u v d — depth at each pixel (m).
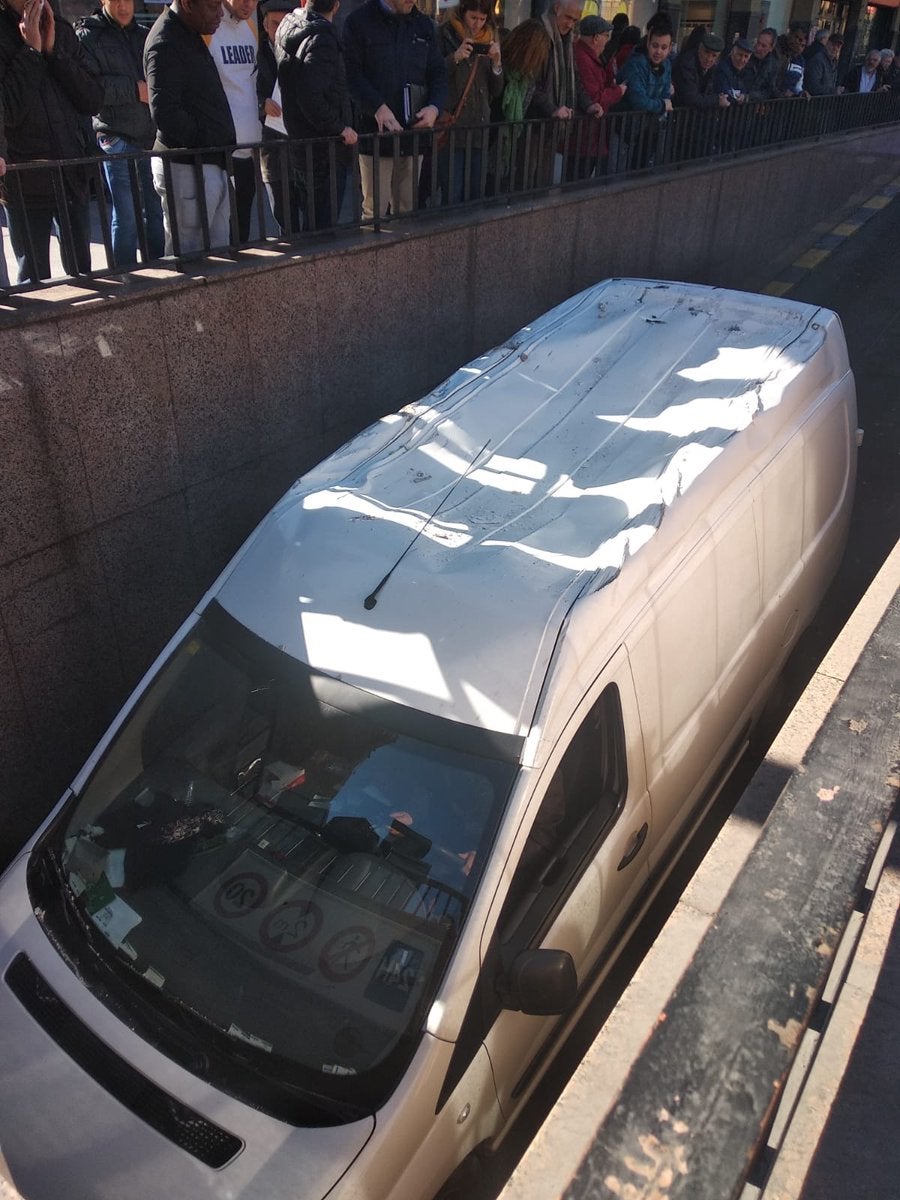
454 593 3.64
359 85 6.98
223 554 6.04
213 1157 2.86
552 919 3.44
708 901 2.14
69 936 3.42
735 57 12.16
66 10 9.23
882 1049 2.54
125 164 6.08
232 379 5.69
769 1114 1.12
